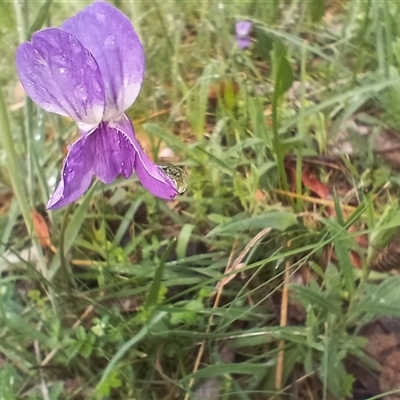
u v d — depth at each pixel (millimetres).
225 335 72
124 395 70
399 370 72
